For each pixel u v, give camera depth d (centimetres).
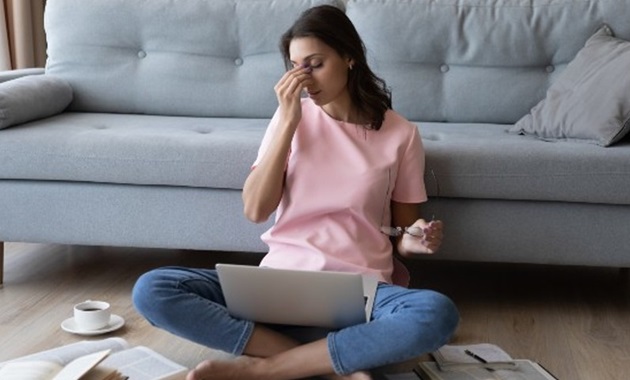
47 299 266
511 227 257
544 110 288
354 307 195
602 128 262
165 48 326
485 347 227
